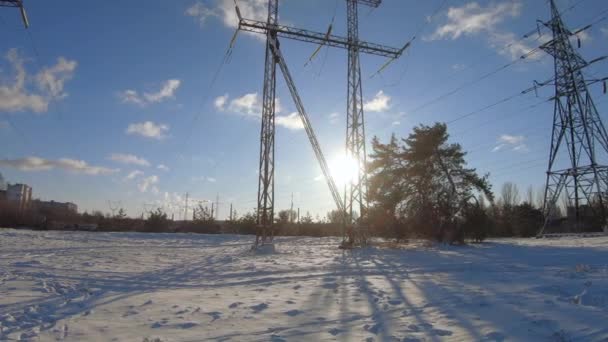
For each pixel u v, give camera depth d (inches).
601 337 249.8
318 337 283.7
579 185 1653.5
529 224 2214.6
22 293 466.0
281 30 1125.7
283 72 1163.9
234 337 289.1
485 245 1272.1
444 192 1391.5
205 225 2630.4
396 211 1430.9
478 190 1417.3
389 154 1494.8
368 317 339.0
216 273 659.4
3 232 1745.8
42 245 1237.1
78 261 805.9
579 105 1641.2
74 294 469.7
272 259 893.8
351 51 1192.2
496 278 518.6
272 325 320.8
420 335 279.1
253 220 2500.0
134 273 654.5
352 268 701.3
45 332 309.7
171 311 377.4
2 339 289.9
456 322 307.1
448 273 603.5
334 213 2534.5
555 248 1048.2
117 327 322.3
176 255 1004.6
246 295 460.4
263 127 1138.7
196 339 286.7
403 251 1079.6
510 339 259.3
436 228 1358.3
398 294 436.5
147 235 1894.7
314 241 1727.4
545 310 322.3
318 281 557.9
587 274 505.0
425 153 1412.4
